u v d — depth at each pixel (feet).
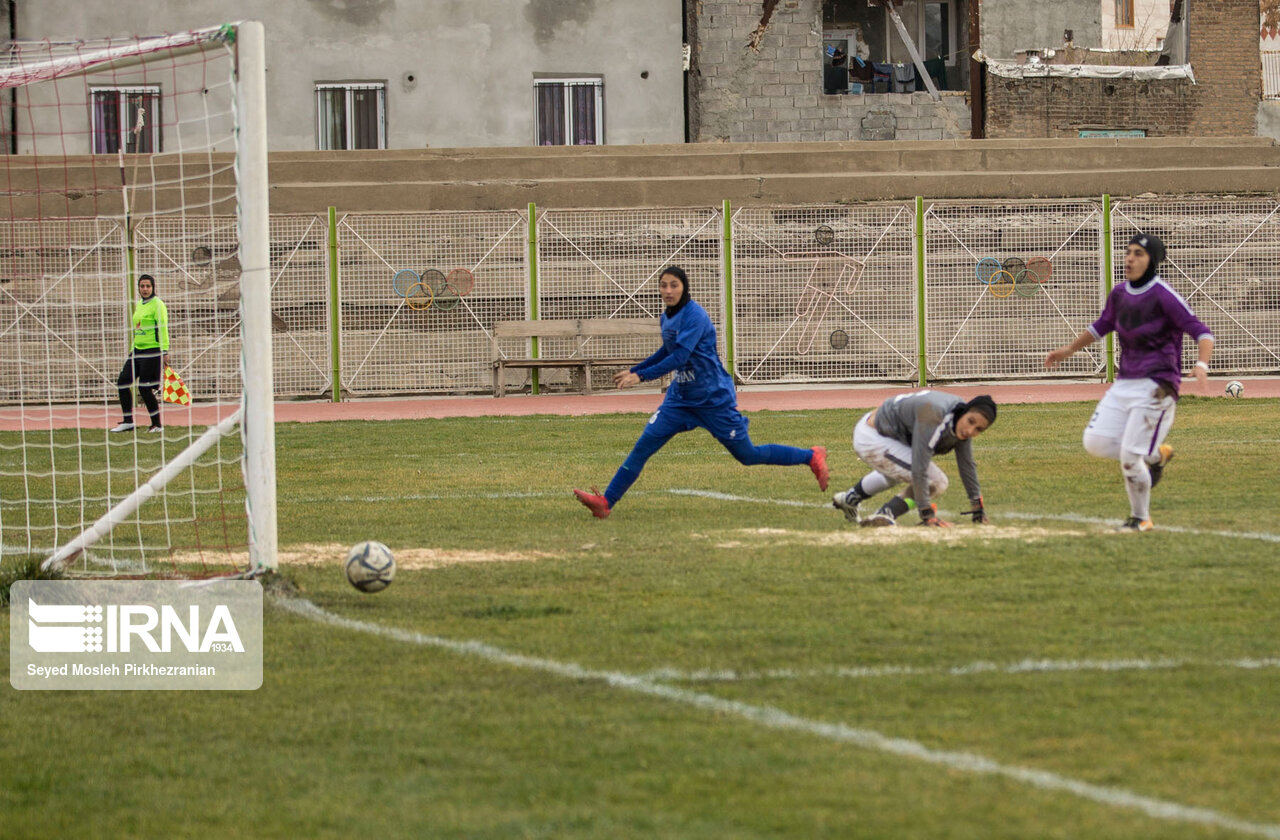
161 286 179.32
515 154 217.77
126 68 61.52
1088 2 284.41
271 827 28.30
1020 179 208.44
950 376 186.80
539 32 240.53
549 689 37.60
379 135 239.91
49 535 70.69
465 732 34.06
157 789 30.81
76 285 180.65
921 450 62.08
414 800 29.53
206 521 73.36
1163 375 59.98
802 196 206.08
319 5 237.45
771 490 81.20
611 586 51.57
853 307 190.08
